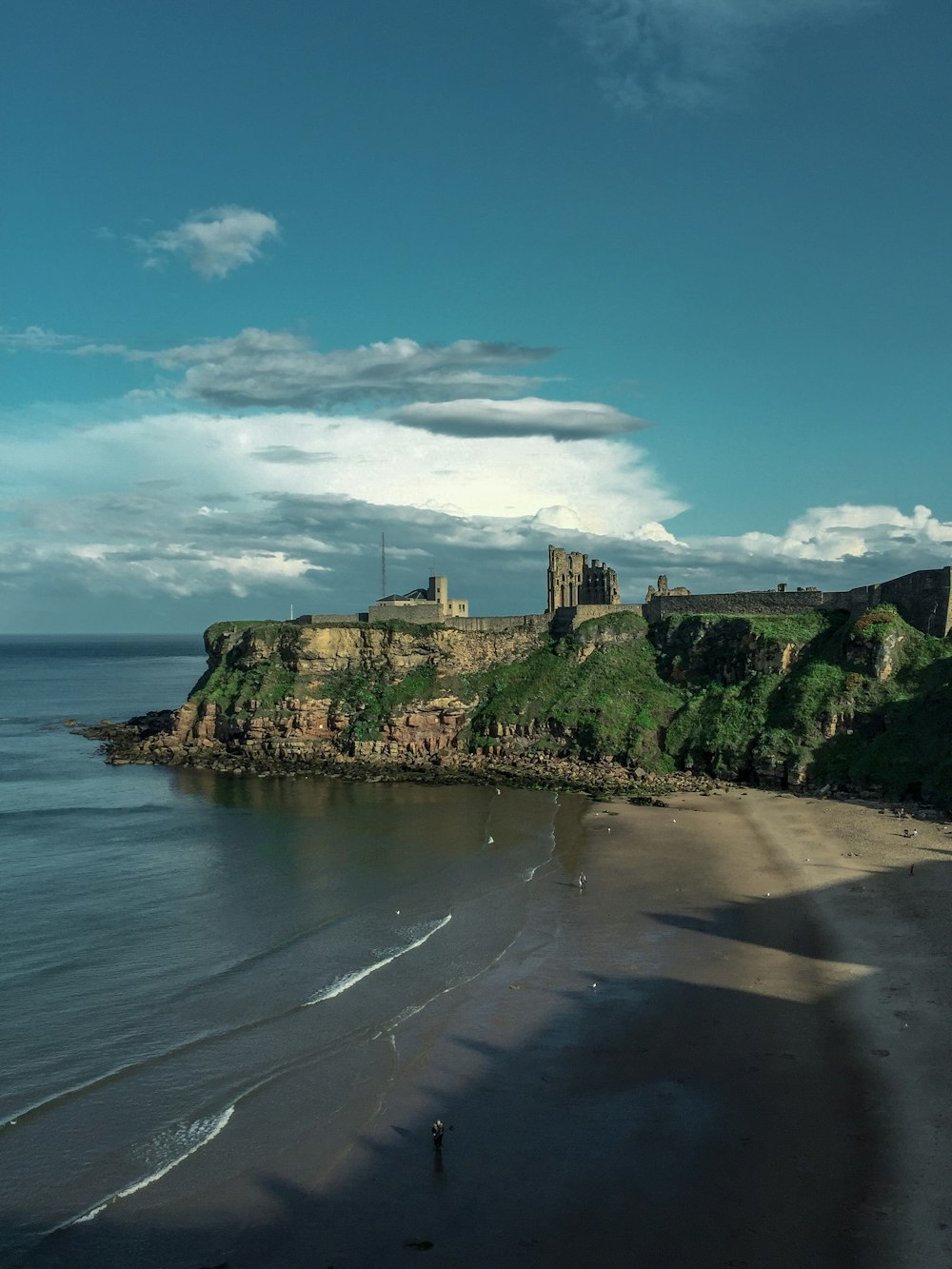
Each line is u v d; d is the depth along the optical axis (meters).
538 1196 38.09
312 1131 42.62
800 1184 38.16
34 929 68.38
